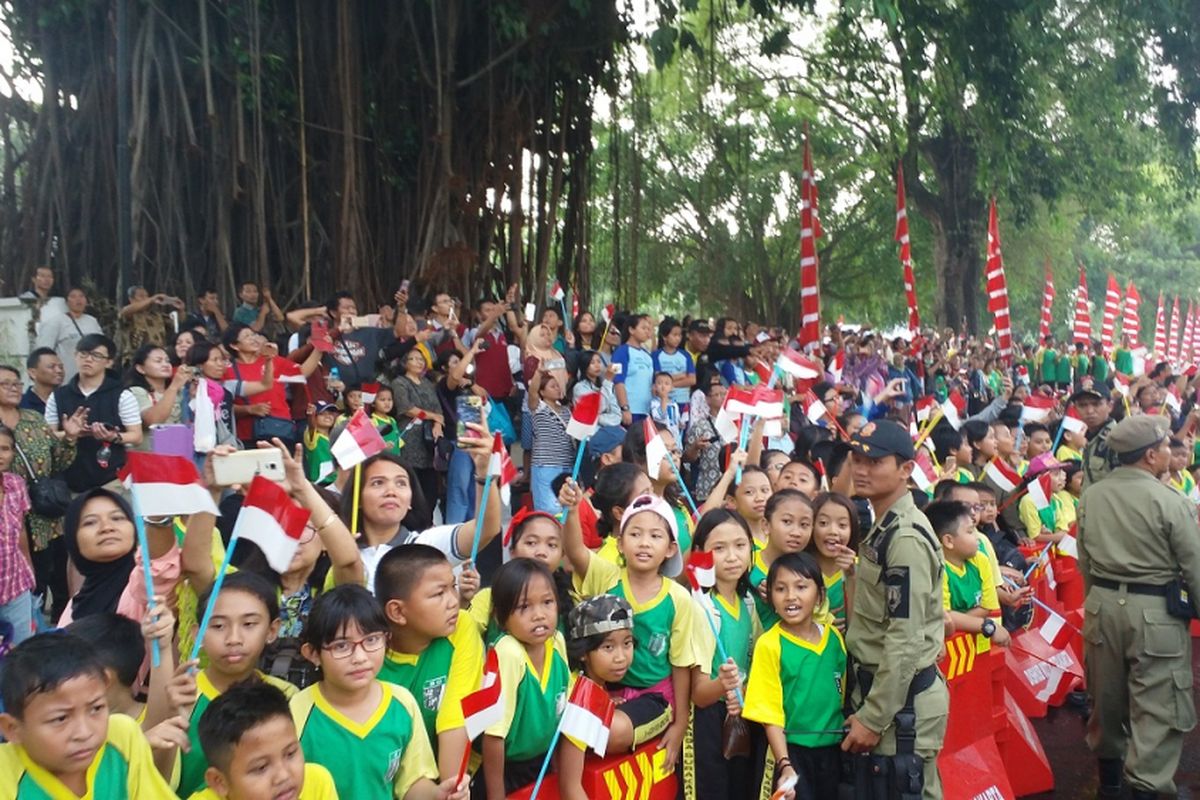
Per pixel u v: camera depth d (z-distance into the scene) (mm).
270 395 7320
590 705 3438
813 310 9328
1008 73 16047
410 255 12750
